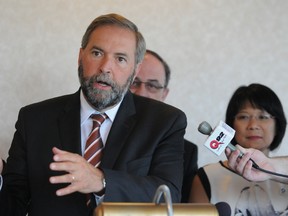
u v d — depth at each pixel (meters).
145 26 4.82
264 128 3.51
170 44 4.84
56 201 2.67
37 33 4.73
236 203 3.29
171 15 4.85
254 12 4.93
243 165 2.70
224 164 3.46
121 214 1.55
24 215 2.80
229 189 3.35
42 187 2.71
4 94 4.71
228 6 4.90
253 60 4.91
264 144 3.52
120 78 2.68
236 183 3.35
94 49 2.69
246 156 2.69
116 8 4.79
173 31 4.84
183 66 4.84
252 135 3.51
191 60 4.85
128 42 2.71
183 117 2.88
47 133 2.82
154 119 2.83
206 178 3.43
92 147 2.74
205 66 4.86
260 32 4.92
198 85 4.85
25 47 4.72
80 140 2.78
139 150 2.71
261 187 3.30
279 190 3.28
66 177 2.07
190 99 4.84
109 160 2.67
